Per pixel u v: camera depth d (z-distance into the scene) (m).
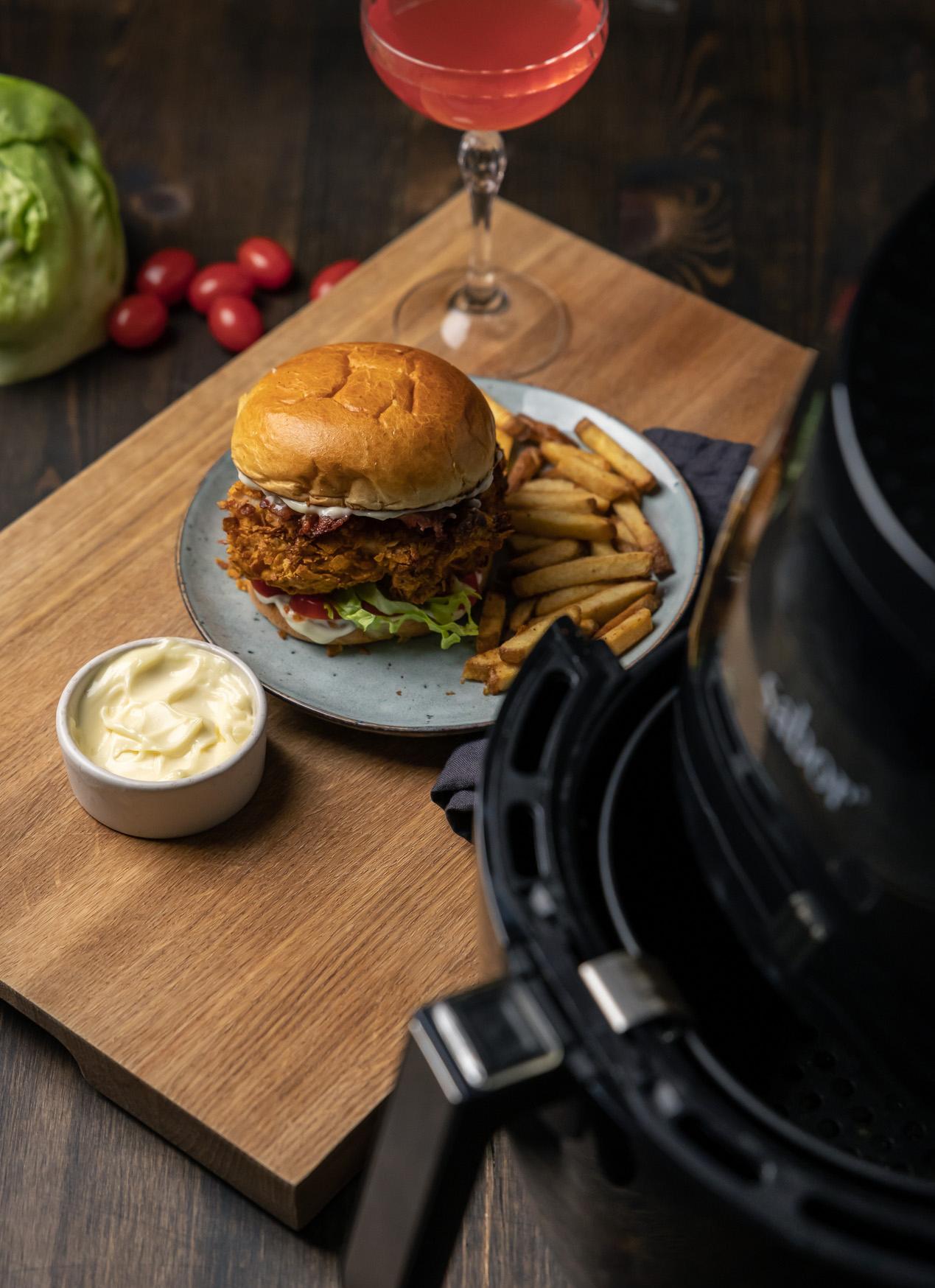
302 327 1.31
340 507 1.10
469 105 1.27
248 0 1.75
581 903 0.82
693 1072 0.75
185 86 1.68
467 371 1.29
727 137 1.66
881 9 1.79
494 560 1.17
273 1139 0.99
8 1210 1.03
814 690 0.69
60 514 1.20
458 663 1.13
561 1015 0.76
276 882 1.07
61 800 1.09
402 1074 0.79
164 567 1.18
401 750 1.11
